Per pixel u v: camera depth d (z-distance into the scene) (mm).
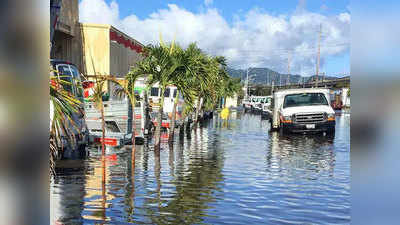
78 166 10492
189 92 15078
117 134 15492
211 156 13242
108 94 18594
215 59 25078
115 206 6598
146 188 8039
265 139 19688
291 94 22969
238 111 67625
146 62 14727
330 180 9234
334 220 6105
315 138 20281
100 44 28266
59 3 19766
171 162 11750
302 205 6961
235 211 6500
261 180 9156
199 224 5766
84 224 5613
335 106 68562
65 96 5062
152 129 21469
